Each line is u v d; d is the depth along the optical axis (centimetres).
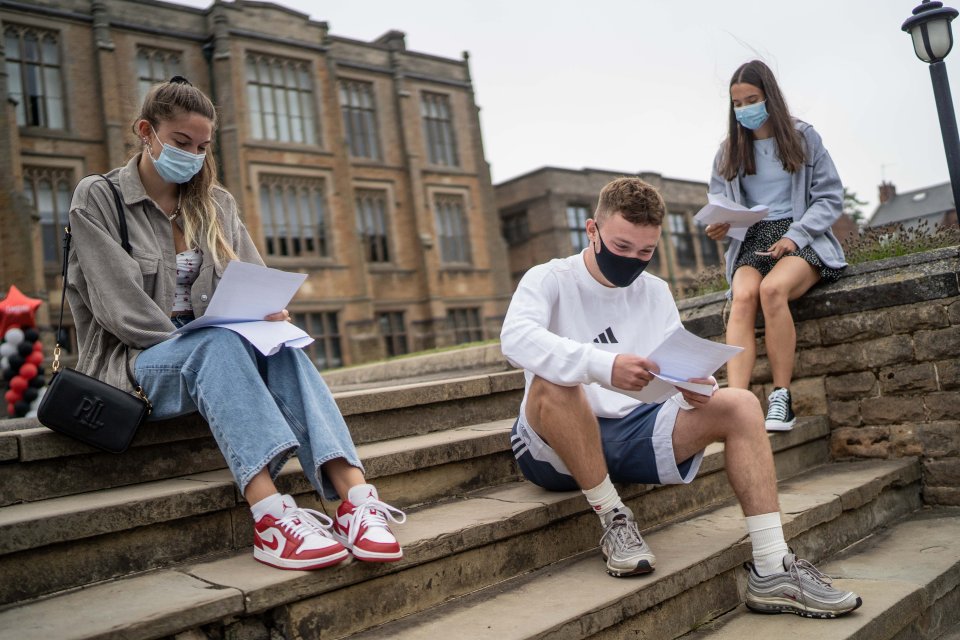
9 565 208
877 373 442
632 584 246
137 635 181
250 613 202
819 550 336
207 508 241
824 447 456
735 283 439
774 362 431
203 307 280
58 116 2238
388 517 237
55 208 2181
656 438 266
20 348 734
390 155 2983
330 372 1009
